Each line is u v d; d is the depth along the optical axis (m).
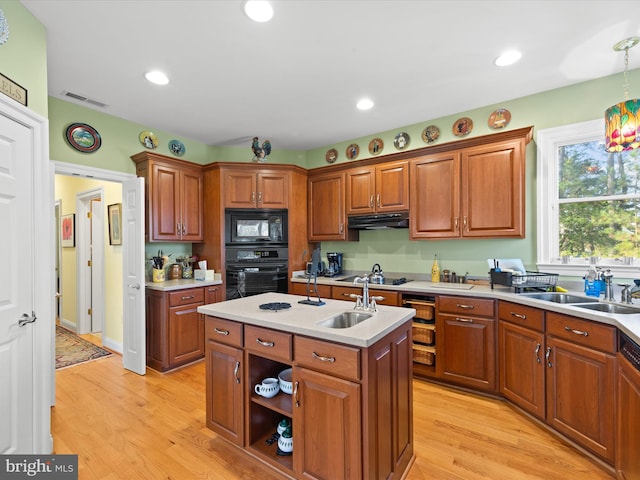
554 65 2.32
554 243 2.72
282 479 1.67
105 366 3.26
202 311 1.99
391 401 1.59
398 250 3.61
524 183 2.62
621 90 2.43
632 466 1.48
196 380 2.92
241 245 3.71
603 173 2.54
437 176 3.03
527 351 2.23
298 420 1.59
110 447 1.94
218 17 1.78
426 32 1.93
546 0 1.67
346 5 1.69
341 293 3.36
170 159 3.38
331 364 1.47
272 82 2.53
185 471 1.74
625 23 1.86
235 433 1.86
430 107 3.04
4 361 1.59
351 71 2.38
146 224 3.24
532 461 1.80
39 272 1.79
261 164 3.76
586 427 1.82
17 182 1.66
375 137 3.76
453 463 1.79
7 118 1.60
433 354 2.86
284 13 1.75
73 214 4.48
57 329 4.61
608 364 1.70
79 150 2.90
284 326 1.62
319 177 3.93
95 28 1.86
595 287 2.31
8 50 1.61
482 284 3.01
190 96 2.76
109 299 3.78
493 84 2.60
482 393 2.62
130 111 3.07
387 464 1.54
